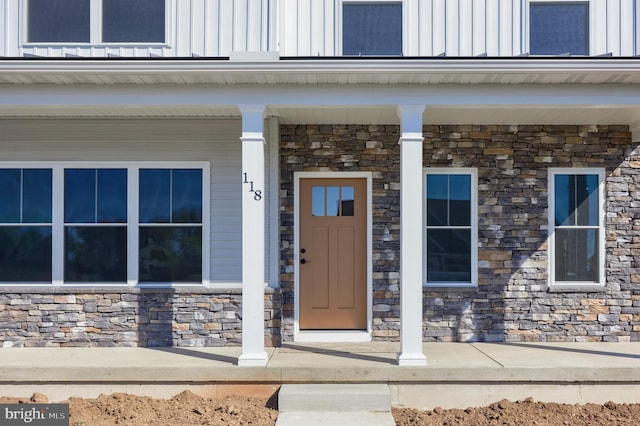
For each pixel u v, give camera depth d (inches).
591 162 307.3
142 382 244.5
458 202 312.3
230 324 295.6
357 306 312.3
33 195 301.3
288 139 307.7
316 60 231.3
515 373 239.1
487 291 306.3
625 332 304.7
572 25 303.3
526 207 308.0
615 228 307.6
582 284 307.6
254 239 249.0
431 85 247.9
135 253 300.7
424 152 309.0
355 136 308.3
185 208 302.8
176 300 296.0
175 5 290.4
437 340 304.3
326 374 241.4
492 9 298.5
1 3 292.5
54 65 231.9
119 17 293.7
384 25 303.3
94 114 289.9
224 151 301.6
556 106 249.4
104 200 302.2
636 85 245.3
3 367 242.7
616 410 232.1
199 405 233.3
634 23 299.9
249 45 287.9
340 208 313.1
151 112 283.6
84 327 295.0
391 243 307.9
